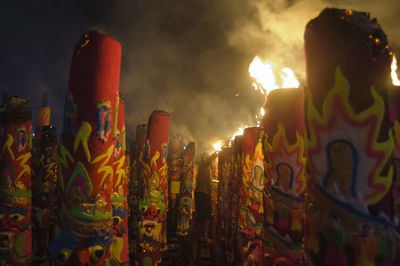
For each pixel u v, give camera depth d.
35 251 3.18
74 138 1.52
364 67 1.01
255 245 2.55
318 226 1.07
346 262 1.00
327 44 1.07
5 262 2.16
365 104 1.01
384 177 1.00
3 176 2.19
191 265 4.23
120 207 2.49
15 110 2.24
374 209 0.99
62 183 1.53
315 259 1.07
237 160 3.40
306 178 1.17
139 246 3.10
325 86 1.07
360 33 1.03
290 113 1.74
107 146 1.55
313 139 1.10
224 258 3.94
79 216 1.48
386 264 0.99
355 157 1.01
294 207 1.70
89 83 1.52
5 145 2.21
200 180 4.99
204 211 4.87
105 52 1.55
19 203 2.22
